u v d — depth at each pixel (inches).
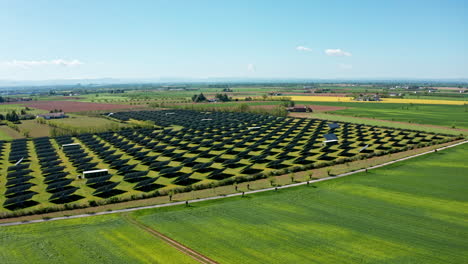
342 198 2343.8
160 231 1863.9
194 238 1774.1
